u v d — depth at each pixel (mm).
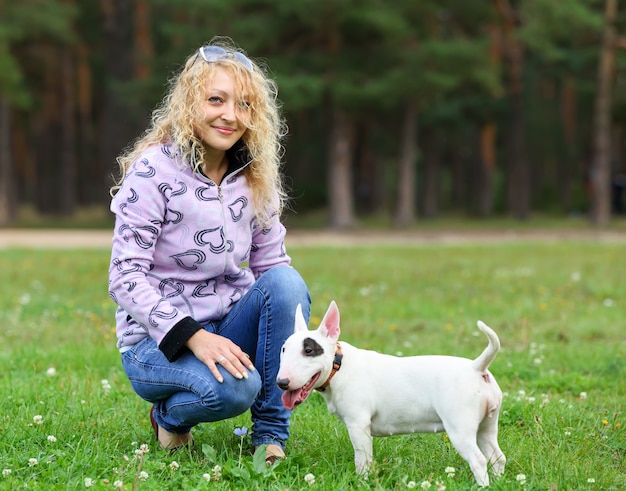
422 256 16562
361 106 29641
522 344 7266
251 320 4070
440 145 47562
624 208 40906
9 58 30250
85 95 41250
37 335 7570
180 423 3988
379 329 7926
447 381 3488
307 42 29328
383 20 26734
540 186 46625
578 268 13602
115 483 3412
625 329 7941
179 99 3939
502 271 12906
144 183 3867
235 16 28125
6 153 33719
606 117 31125
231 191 4008
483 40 29391
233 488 3582
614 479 3820
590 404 5238
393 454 4039
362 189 45062
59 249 18609
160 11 38406
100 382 5586
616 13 31984
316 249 18891
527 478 3711
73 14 33438
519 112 35469
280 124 4430
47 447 4035
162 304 3811
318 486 3518
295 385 3521
